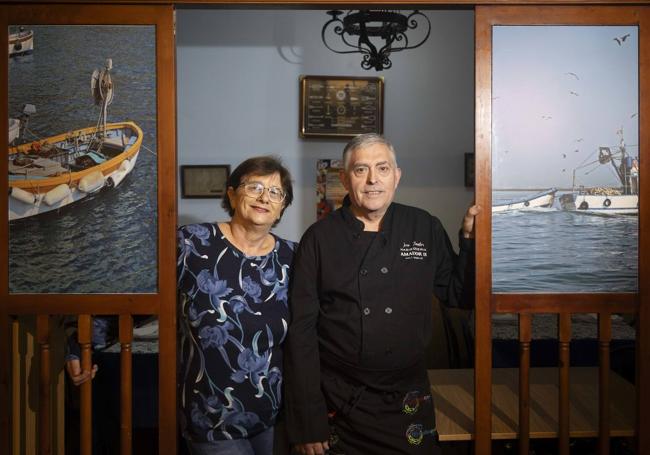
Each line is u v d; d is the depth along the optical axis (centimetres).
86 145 203
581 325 297
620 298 204
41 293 203
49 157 203
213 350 187
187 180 387
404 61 390
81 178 203
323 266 191
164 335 202
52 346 226
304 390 187
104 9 201
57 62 202
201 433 188
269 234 208
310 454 190
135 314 203
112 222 203
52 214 203
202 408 187
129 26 202
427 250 196
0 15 201
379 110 387
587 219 205
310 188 391
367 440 190
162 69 201
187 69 387
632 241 205
